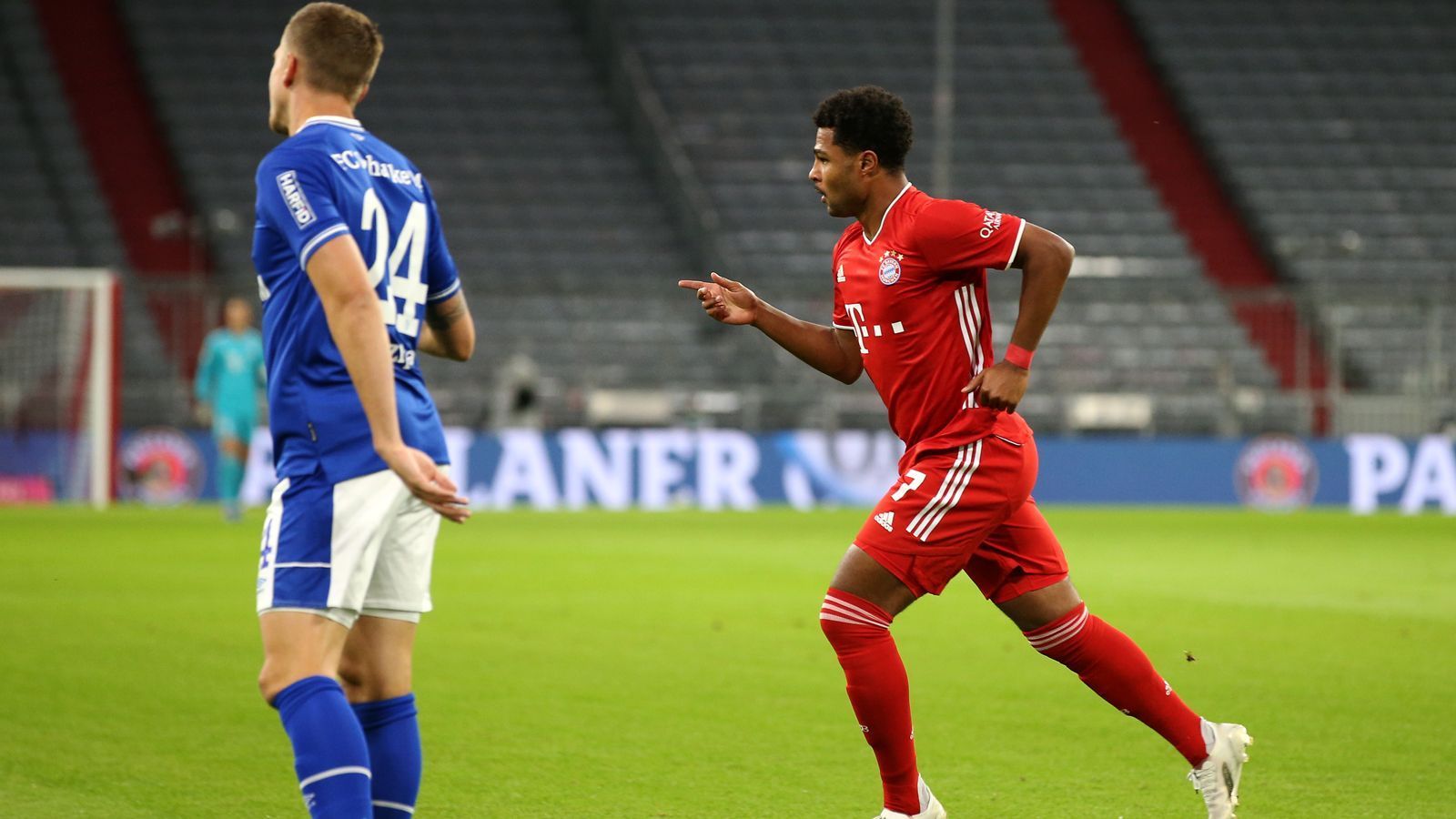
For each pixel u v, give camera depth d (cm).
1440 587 4191
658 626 3325
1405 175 11225
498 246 10219
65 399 8319
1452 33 12206
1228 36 11994
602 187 10700
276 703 1323
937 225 1595
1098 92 11675
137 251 9894
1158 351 9881
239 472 6384
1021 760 2055
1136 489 8719
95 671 2686
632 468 8362
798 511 7762
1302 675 2714
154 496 8075
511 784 1902
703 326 9675
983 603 3800
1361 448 8694
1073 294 10150
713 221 10312
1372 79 11825
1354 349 9844
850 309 1692
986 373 1584
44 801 1792
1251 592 4066
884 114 1636
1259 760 2044
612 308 9744
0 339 8294
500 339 9512
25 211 9838
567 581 4262
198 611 3497
